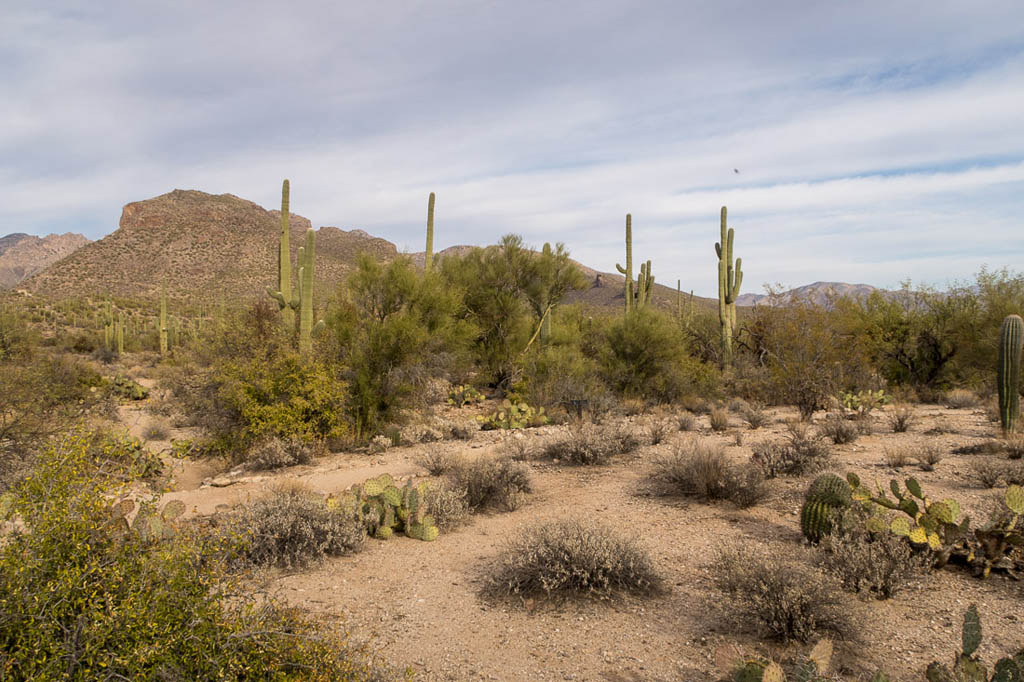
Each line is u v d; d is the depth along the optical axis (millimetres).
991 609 4855
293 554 6238
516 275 24547
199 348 13898
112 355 42812
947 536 5668
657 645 4504
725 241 24609
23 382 11367
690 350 26859
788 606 4445
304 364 13273
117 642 2734
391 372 14562
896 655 4195
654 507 8156
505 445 12734
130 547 3055
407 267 17125
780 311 20406
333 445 13359
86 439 3389
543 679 4078
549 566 5488
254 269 130500
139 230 144000
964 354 21797
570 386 19266
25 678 2627
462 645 4586
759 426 14883
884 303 25422
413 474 10492
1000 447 10344
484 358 24031
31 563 2797
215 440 12602
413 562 6418
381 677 3672
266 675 3143
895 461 9648
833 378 18594
